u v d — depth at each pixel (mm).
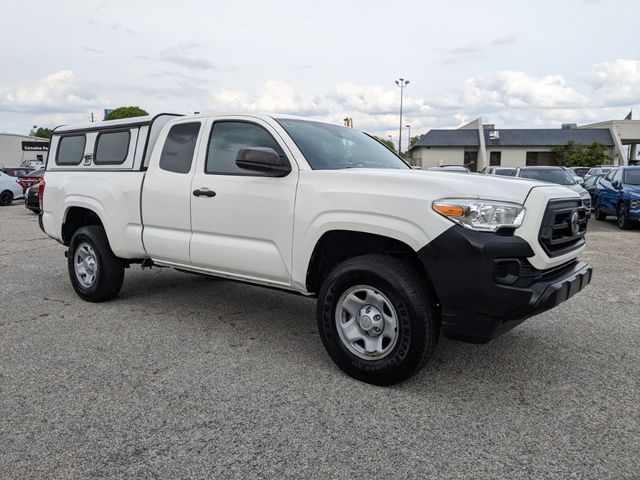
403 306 3277
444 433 2891
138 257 5086
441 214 3166
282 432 2887
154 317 5031
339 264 3631
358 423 2992
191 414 3082
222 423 2980
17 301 5621
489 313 3098
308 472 2521
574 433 2902
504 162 51188
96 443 2766
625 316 5172
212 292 6043
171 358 3969
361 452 2695
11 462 2588
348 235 3691
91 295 5449
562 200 3447
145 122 4969
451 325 3213
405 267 3357
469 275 3082
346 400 3277
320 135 4309
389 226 3324
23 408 3146
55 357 3975
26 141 53250
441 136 52906
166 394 3344
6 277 6867
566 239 3449
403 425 2975
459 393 3395
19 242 10172
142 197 4824
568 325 4875
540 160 50594
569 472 2535
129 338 4422
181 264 4688
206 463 2592
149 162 4859
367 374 3471
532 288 3086
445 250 3133
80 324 4801
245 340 4391
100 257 5316
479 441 2811
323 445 2758
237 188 4105
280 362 3902
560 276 3375
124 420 3008
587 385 3539
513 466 2584
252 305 5504
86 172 5480
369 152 4574
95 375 3639
